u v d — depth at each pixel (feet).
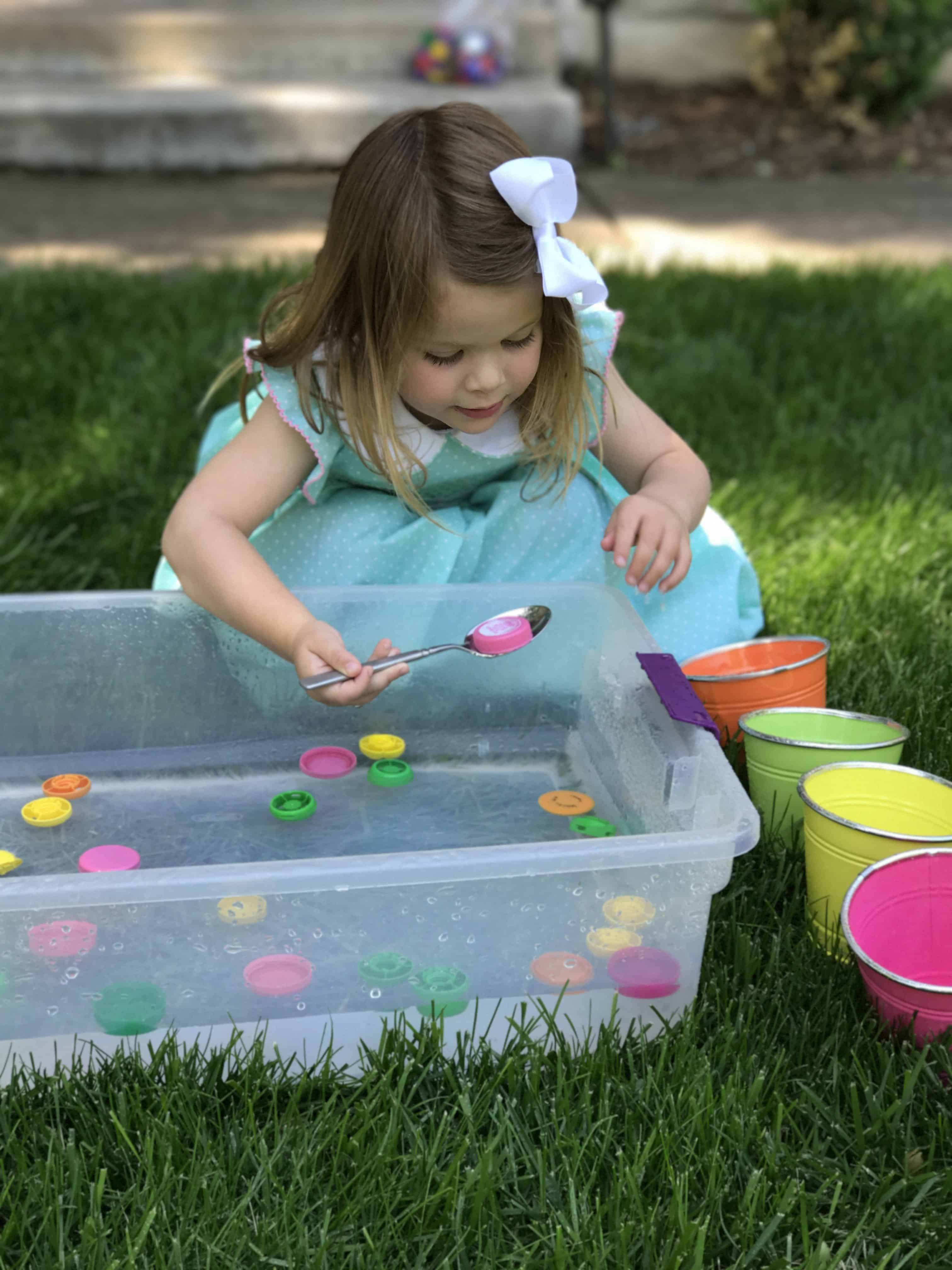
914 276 11.91
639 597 5.65
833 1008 3.93
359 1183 3.37
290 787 5.00
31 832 4.72
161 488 7.55
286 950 3.73
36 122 16.72
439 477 5.33
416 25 18.15
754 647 5.49
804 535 7.11
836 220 15.39
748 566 5.91
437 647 4.57
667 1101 3.59
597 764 5.10
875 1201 3.39
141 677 5.08
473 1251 3.27
